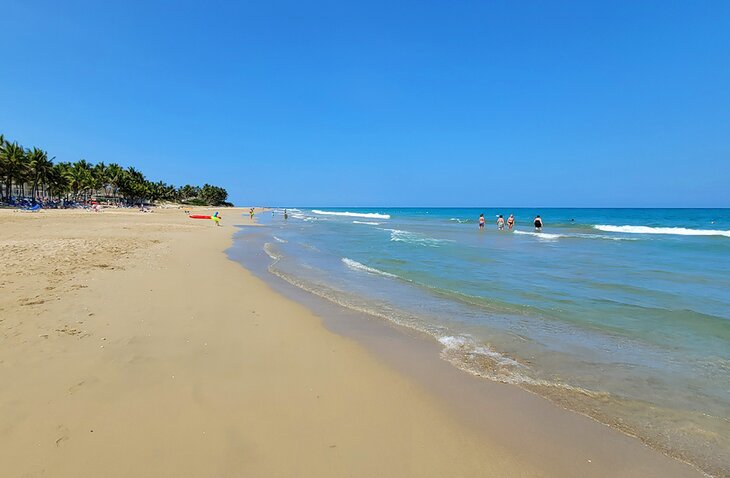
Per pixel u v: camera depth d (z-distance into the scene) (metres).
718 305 9.40
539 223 39.41
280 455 3.58
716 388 5.28
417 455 3.70
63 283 9.41
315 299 9.94
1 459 3.34
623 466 3.67
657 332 7.49
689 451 3.93
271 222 56.47
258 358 5.85
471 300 9.89
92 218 41.41
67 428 3.81
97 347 5.80
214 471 3.32
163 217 53.69
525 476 3.48
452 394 5.00
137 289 9.44
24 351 5.48
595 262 16.44
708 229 41.38
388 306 9.31
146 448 3.58
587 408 4.73
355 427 4.13
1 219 33.25
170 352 5.82
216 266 13.97
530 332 7.50
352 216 93.88
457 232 35.50
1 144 62.53
